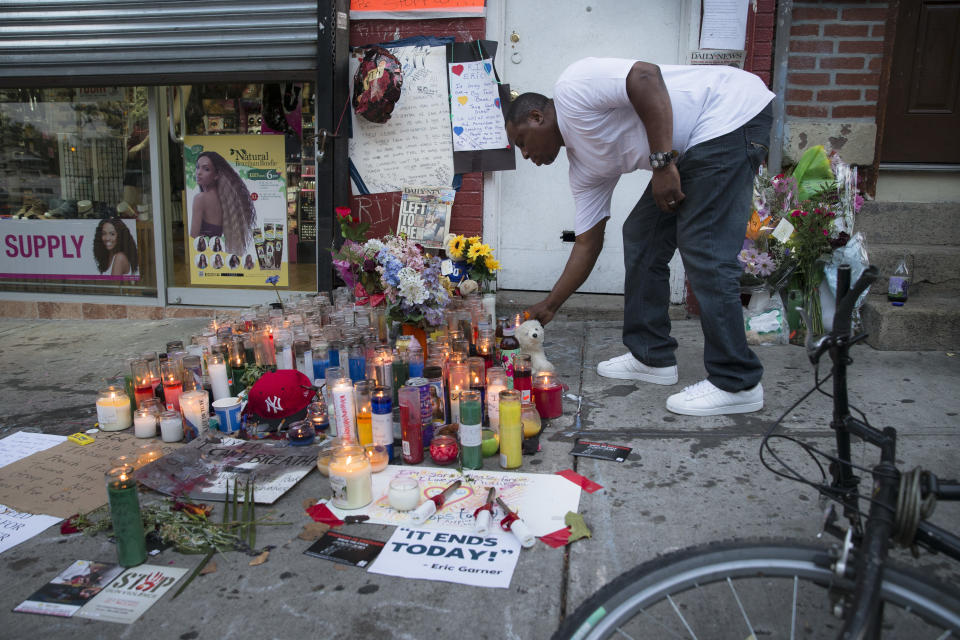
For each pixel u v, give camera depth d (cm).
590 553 221
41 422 353
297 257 568
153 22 534
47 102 577
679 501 252
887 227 493
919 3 487
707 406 329
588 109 311
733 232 314
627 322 378
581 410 347
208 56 533
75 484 279
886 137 508
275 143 555
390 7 519
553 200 541
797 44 497
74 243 591
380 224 553
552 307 382
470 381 321
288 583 210
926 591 123
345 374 356
